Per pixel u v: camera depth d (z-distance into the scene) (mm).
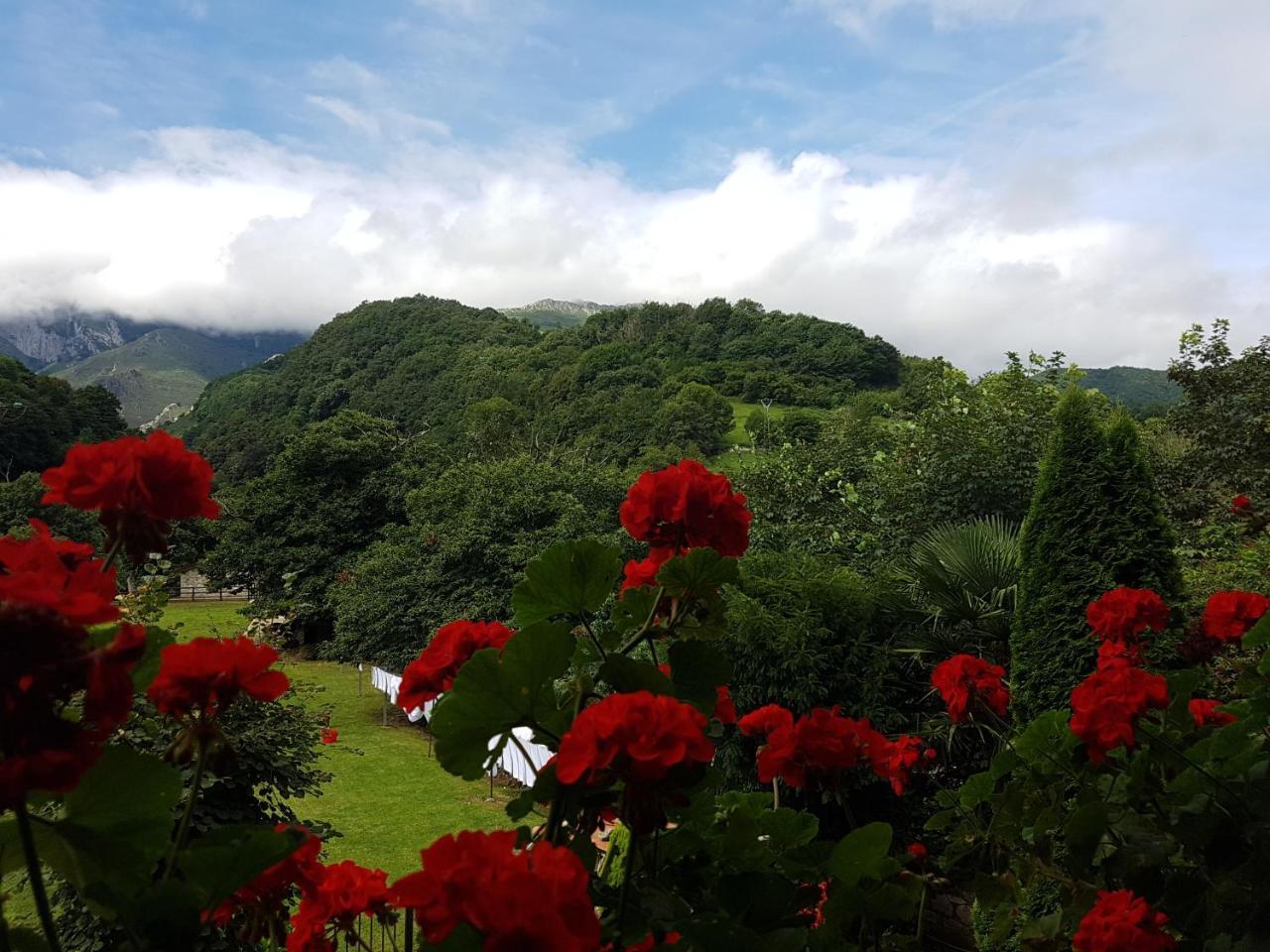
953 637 7410
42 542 1030
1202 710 2674
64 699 903
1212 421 11266
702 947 1281
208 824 5551
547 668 1444
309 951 2041
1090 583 5586
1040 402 11039
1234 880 2004
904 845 6805
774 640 7043
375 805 12062
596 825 1569
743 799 2000
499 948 833
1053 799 2346
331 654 22359
